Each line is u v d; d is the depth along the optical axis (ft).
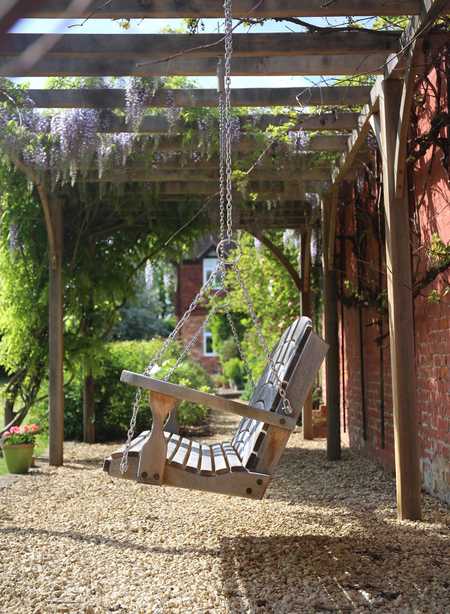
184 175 23.66
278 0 12.30
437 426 17.33
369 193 23.32
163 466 11.05
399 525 14.66
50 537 13.89
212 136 19.71
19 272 27.27
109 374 34.68
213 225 28.73
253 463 11.50
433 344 17.53
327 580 10.77
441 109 16.35
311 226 30.55
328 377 26.27
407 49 13.83
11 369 28.60
